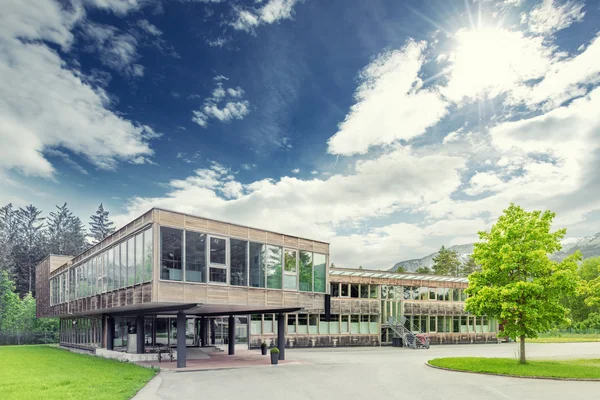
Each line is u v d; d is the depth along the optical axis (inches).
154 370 890.1
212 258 943.0
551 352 1556.3
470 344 2151.8
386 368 953.5
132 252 959.6
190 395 620.4
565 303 3759.8
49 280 1888.5
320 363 1063.0
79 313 1401.3
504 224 1016.9
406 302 2023.9
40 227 3661.4
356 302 1883.6
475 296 1023.6
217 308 1111.0
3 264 3085.6
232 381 757.9
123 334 1396.4
